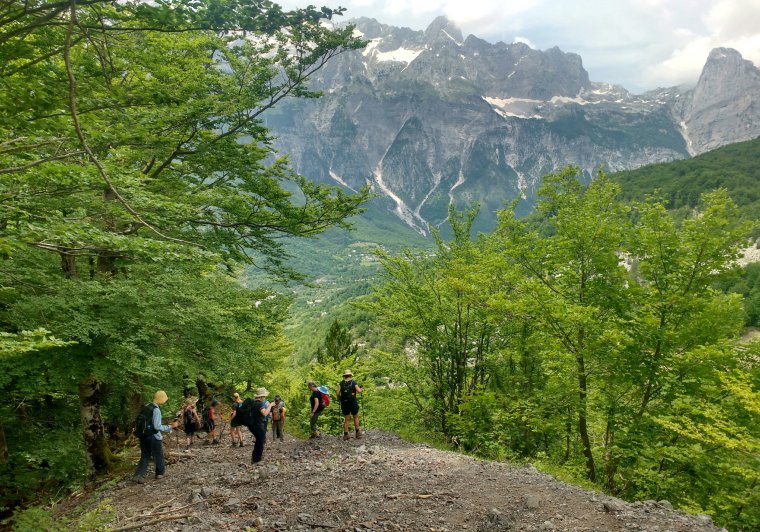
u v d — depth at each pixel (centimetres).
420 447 1232
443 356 1998
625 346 1281
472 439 1677
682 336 1281
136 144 912
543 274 1592
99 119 793
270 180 1445
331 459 1100
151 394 1562
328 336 2555
